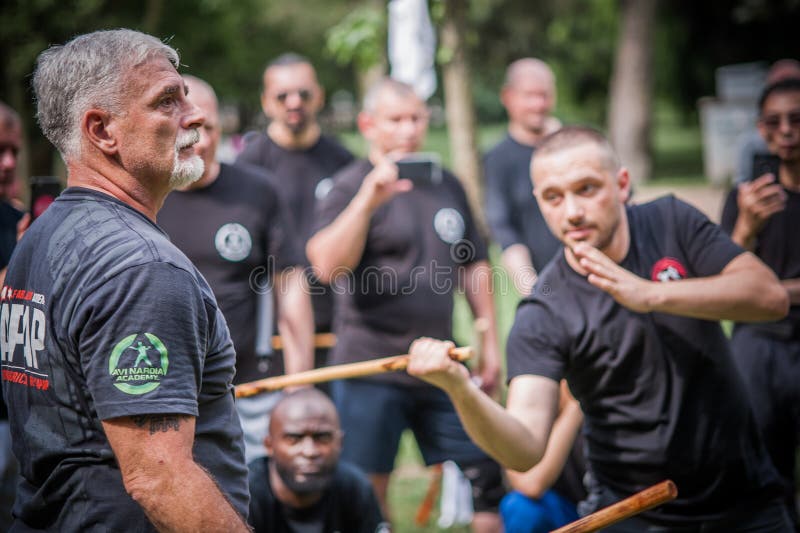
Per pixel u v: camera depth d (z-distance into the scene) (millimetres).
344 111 45375
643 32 28500
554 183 3807
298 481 4691
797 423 5727
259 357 5348
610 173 3828
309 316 5637
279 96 6723
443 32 7871
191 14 17359
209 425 2787
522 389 3807
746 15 26141
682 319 3801
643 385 3848
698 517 3926
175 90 2797
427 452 5836
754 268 3818
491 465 5727
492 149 7566
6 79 13023
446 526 6328
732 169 25156
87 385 2582
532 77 7426
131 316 2555
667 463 3875
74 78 2740
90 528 2646
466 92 7930
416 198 5922
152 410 2521
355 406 5781
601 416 3973
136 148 2760
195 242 5160
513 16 34656
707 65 30391
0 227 5199
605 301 3832
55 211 2789
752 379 5707
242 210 5277
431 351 3438
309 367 5633
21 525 2830
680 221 3992
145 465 2521
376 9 8266
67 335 2611
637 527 3977
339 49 8289
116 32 2805
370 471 5754
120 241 2643
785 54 28344
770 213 4969
